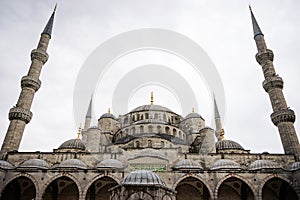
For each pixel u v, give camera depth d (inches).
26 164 1638.8
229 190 1770.4
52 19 2741.1
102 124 2519.7
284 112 2054.6
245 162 1895.9
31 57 2402.8
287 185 1720.0
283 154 1924.2
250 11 2839.6
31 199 1717.5
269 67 2364.7
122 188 690.8
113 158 1817.2
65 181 1744.6
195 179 1680.6
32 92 2212.1
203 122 2445.9
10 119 2037.4
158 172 1557.6
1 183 1471.5
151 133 2160.4
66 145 2076.8
